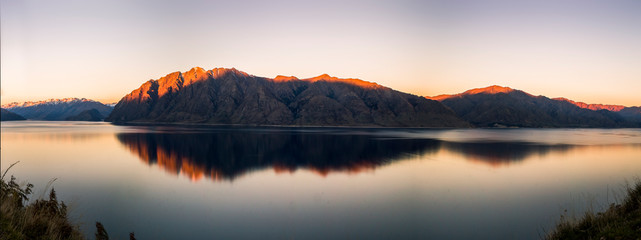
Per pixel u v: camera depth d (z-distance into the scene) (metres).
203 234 15.52
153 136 83.44
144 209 19.28
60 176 29.20
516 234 15.27
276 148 56.59
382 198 22.03
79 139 71.69
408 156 45.81
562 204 20.19
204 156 45.03
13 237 5.79
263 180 28.22
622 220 7.10
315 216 18.20
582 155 47.84
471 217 17.89
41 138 73.88
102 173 31.00
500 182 27.30
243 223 17.11
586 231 7.27
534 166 36.53
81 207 19.38
